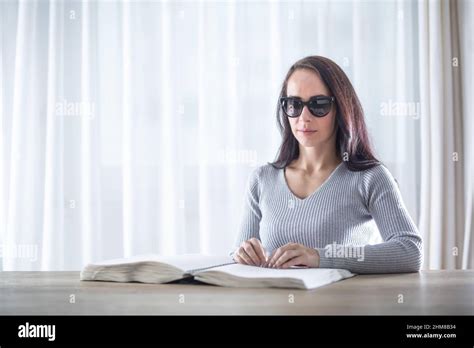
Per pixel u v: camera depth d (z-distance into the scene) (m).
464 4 2.62
